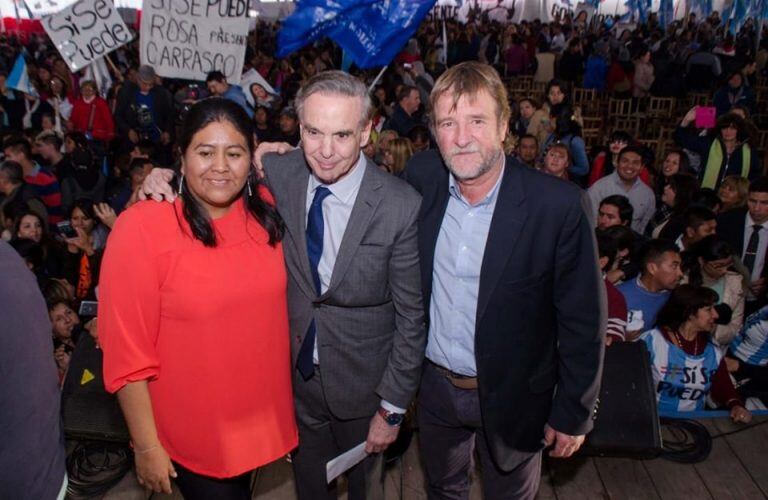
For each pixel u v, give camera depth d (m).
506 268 1.81
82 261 3.96
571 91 11.92
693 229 3.97
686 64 13.38
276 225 1.81
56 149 5.90
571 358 1.87
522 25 21.70
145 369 1.66
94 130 7.88
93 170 5.46
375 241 1.83
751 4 15.41
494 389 1.94
